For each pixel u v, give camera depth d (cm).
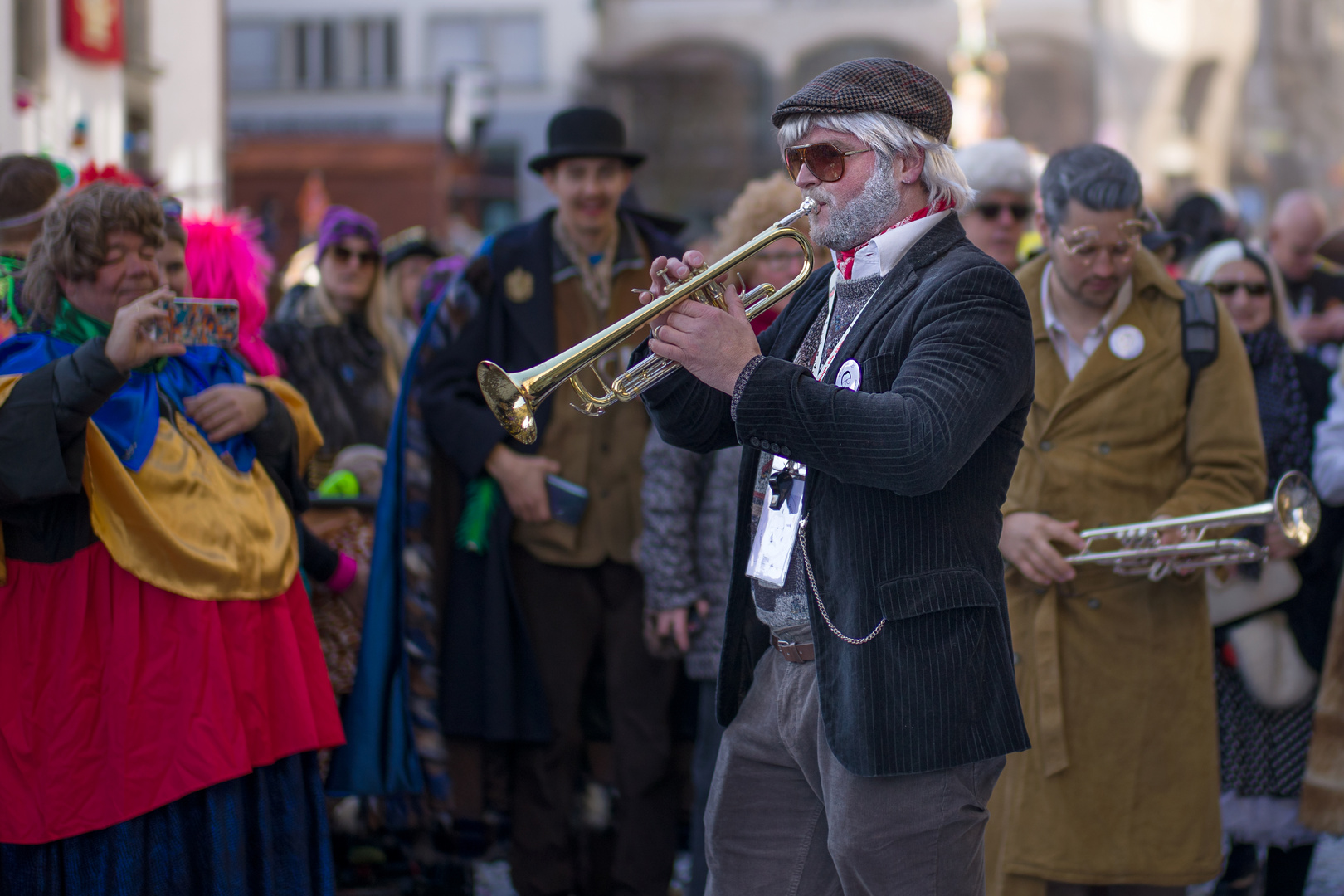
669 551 542
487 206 4622
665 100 5622
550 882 573
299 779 447
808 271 355
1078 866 464
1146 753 468
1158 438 478
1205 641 480
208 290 497
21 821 397
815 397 317
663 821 575
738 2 5631
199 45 2347
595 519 572
